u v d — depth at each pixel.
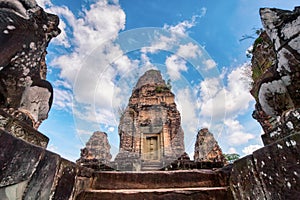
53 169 1.46
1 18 1.31
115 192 2.18
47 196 1.38
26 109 1.68
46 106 1.89
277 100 1.69
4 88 1.53
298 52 1.48
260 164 1.46
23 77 1.60
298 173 1.06
